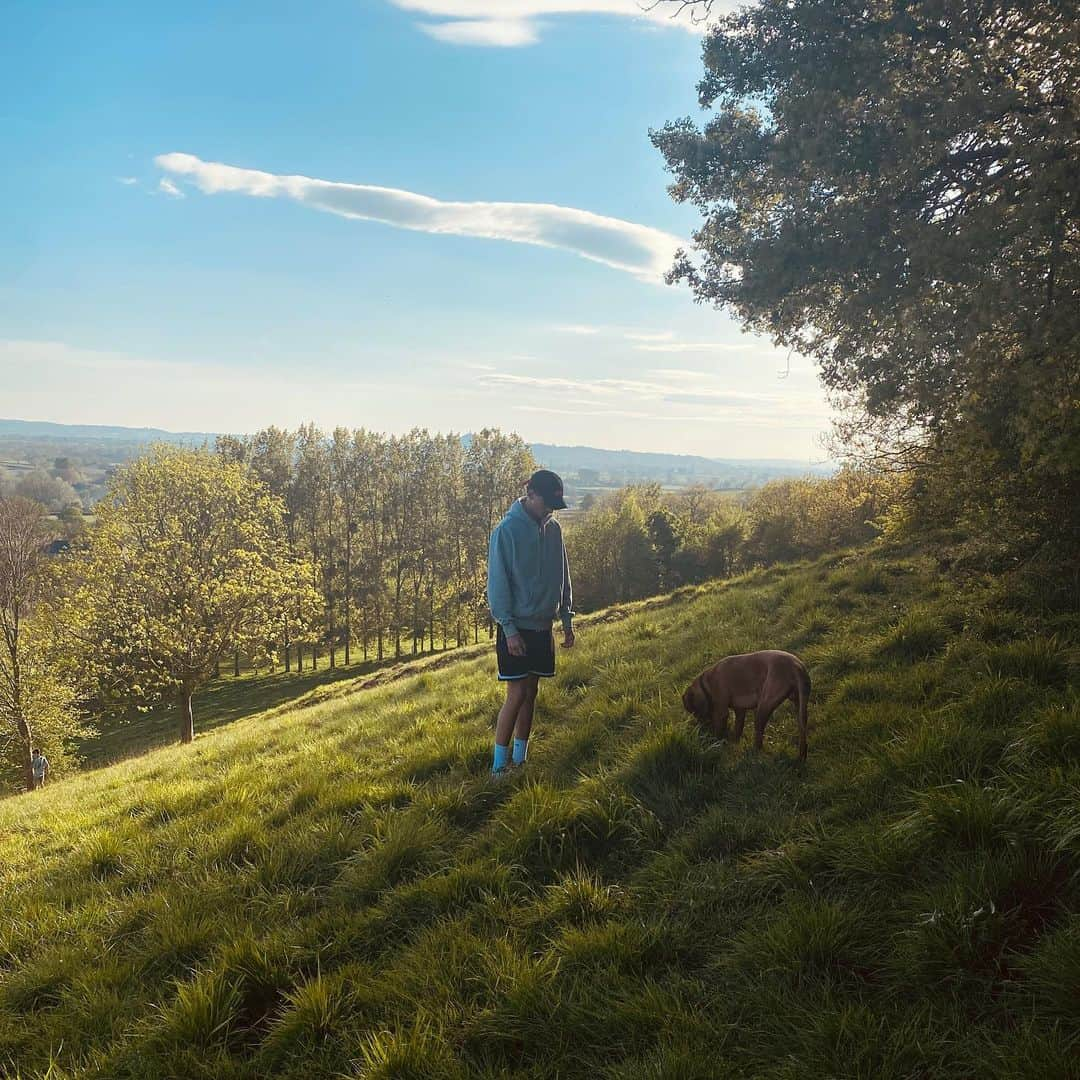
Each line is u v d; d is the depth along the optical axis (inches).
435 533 2534.5
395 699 414.0
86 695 1091.9
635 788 165.8
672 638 328.5
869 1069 82.1
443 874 151.0
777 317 289.9
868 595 306.2
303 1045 108.8
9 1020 132.4
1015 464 231.3
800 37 262.7
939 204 253.8
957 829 114.3
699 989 103.3
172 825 224.7
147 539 1031.0
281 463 2472.9
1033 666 165.6
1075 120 195.8
